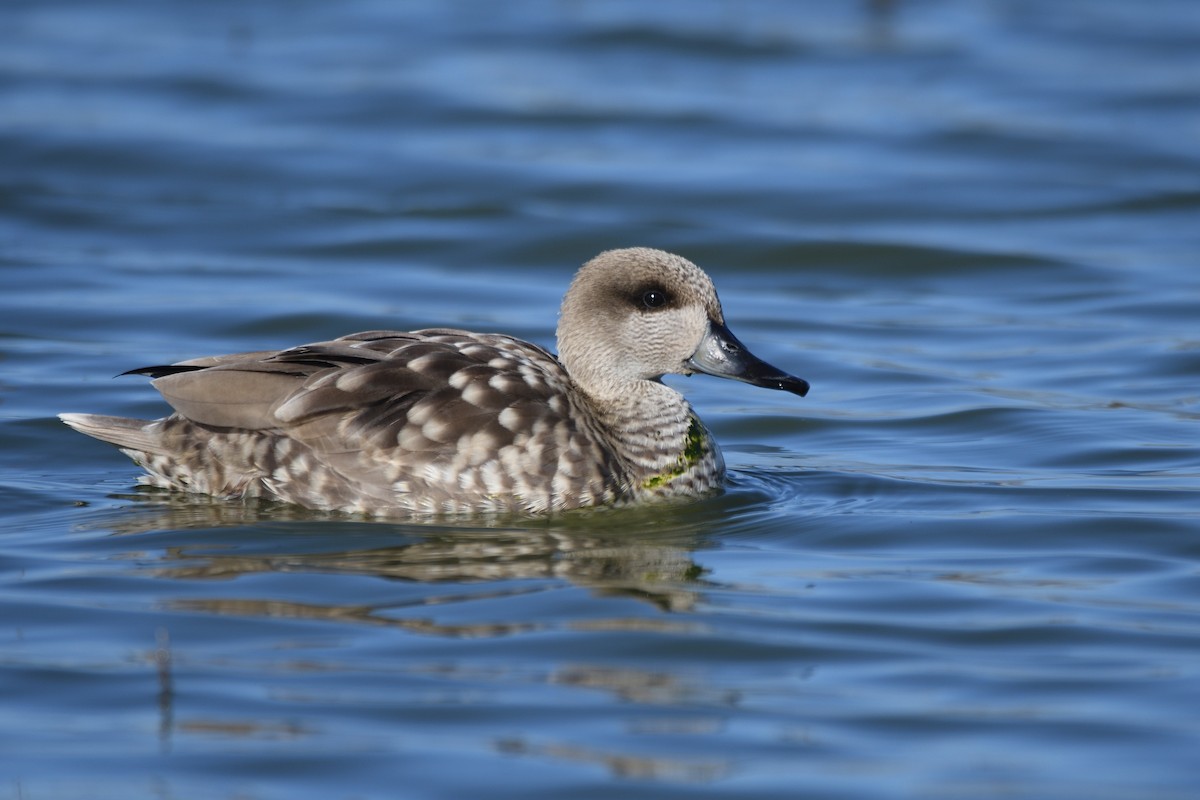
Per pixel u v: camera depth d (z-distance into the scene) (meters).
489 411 12.88
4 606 10.87
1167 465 14.53
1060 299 20.59
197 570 11.59
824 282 21.70
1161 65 31.06
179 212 23.17
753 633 10.62
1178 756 8.95
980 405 16.42
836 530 12.87
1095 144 26.69
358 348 13.07
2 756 8.88
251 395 12.73
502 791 8.59
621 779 8.71
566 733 9.23
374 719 9.34
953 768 8.83
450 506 12.85
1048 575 11.80
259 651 10.20
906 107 28.44
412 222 23.03
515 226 22.86
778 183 24.80
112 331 18.50
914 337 19.14
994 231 23.19
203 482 13.20
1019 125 27.52
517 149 26.20
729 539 12.70
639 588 11.42
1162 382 17.23
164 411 15.79
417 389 12.86
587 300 13.88
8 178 24.03
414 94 28.55
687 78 30.00
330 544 12.20
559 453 13.00
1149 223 23.67
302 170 25.00
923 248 22.00
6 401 15.91
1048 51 31.98
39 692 9.62
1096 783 8.66
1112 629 10.72
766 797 8.55
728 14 34.19
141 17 33.69
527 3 34.91
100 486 13.70
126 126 26.48
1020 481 14.12
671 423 13.73
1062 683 9.91
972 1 35.62
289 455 12.84
